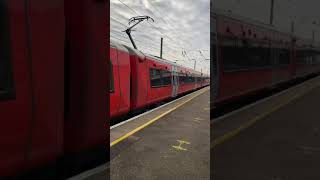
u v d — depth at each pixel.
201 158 8.34
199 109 22.47
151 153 9.20
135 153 9.18
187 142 10.67
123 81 15.41
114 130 13.00
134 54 18.16
